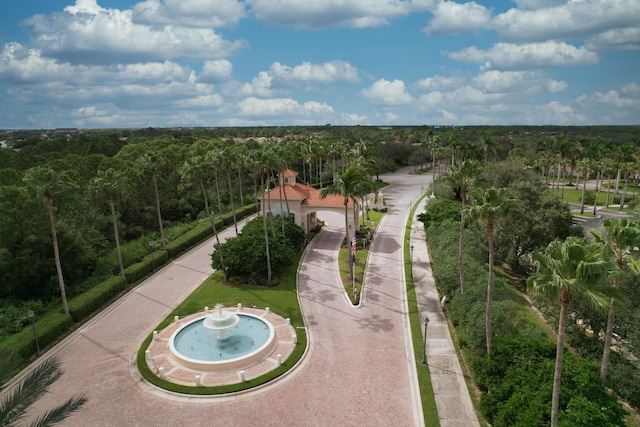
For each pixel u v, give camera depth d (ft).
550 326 122.42
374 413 80.23
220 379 90.17
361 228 222.28
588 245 64.18
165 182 247.50
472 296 110.83
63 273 141.59
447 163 472.03
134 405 82.58
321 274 156.97
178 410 81.15
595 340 105.50
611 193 360.89
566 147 371.76
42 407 82.02
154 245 176.86
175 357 96.99
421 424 77.41
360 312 124.77
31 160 216.13
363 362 97.76
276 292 139.03
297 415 79.61
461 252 123.75
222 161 160.97
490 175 202.80
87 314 123.13
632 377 90.17
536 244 152.66
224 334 105.60
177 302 132.77
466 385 89.20
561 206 156.66
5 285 132.05
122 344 106.63
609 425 64.39
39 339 103.60
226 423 77.61
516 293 144.97
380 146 505.66
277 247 153.17
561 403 69.31
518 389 74.13
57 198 160.25
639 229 84.84
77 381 90.84
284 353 100.42
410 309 126.62
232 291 140.26
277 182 293.43
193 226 228.63
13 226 133.90
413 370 94.58
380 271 160.56
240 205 284.82
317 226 222.07
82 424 77.30
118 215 201.36
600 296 58.44
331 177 385.09
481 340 96.43
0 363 53.01
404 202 301.22
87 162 223.30
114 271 158.81
